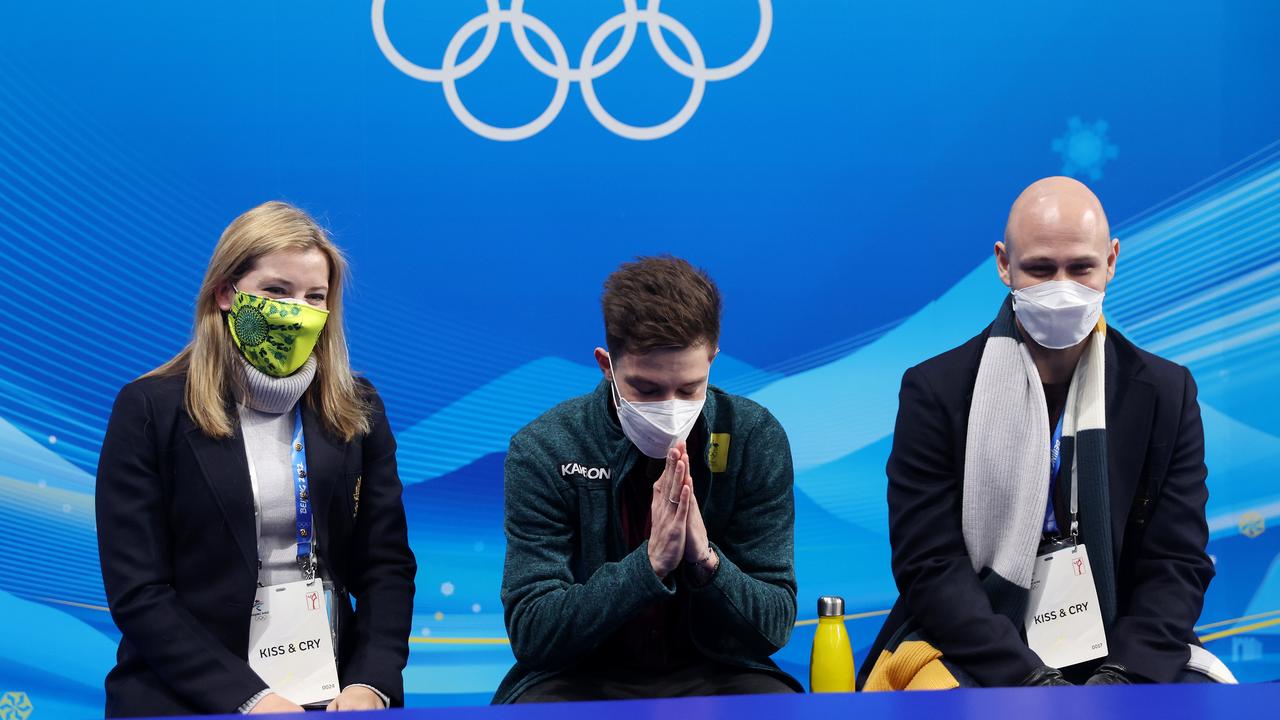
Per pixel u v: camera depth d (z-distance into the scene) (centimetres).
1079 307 236
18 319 329
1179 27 357
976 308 357
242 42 340
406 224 346
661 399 218
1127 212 357
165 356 338
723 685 230
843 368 356
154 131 336
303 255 238
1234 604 351
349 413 246
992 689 135
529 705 132
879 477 356
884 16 356
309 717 131
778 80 355
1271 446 354
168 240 338
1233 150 357
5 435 328
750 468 239
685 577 223
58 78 332
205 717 132
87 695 331
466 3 347
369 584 248
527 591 228
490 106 349
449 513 348
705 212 354
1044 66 357
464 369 349
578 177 352
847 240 357
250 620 230
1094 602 241
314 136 343
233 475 231
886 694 133
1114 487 246
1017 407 248
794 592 239
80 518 333
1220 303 356
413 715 128
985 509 246
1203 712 119
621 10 351
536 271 351
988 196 357
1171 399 249
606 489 234
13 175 329
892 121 357
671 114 353
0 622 327
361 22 344
